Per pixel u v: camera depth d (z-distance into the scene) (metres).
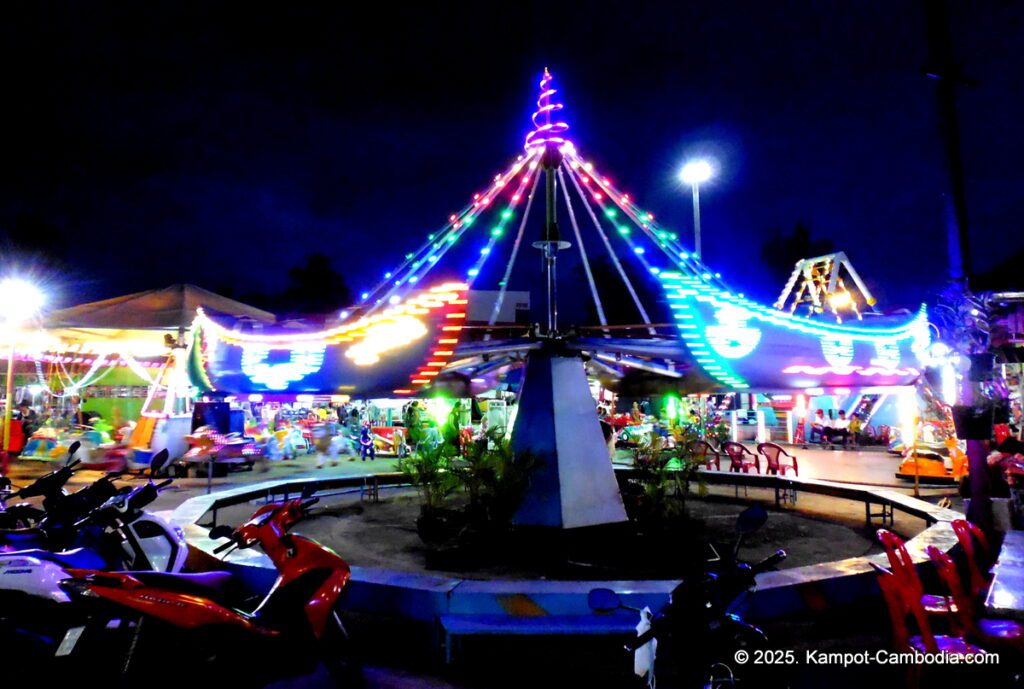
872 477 15.95
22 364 24.02
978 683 4.50
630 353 7.95
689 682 3.99
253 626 4.59
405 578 5.66
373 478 12.19
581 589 5.27
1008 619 4.26
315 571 4.84
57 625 4.87
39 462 17.61
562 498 7.76
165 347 16.88
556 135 8.43
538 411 8.19
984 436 7.12
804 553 7.85
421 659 5.28
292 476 16.20
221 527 5.01
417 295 6.57
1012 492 8.77
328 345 6.69
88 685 4.64
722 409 23.23
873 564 4.68
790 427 25.33
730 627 4.02
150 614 4.36
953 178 7.54
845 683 4.68
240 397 7.45
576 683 4.84
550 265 8.50
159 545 6.32
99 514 5.66
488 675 5.00
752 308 7.09
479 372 9.01
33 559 4.91
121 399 23.55
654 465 8.78
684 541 7.69
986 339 7.30
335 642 4.76
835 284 25.30
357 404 26.55
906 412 17.45
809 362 7.23
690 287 6.85
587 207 8.65
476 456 8.00
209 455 14.80
